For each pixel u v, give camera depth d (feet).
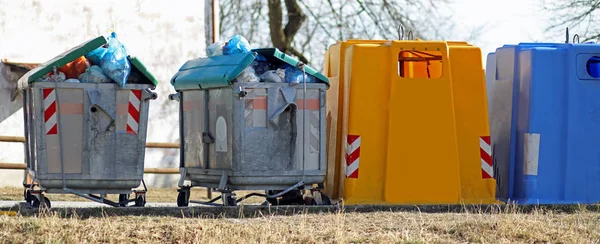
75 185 117.29
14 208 117.50
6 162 188.34
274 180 122.11
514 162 136.05
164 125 204.54
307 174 123.44
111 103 117.70
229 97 120.88
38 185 118.52
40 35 192.03
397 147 128.26
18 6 189.98
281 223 107.55
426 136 129.08
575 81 133.39
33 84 115.75
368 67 128.57
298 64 122.93
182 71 133.59
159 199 167.53
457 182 129.49
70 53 115.55
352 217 113.70
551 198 133.59
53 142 116.26
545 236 103.40
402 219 112.98
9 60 188.65
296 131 122.52
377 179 128.36
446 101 129.59
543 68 133.39
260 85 121.29
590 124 133.90
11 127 189.67
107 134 117.80
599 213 120.57
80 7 195.83
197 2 207.41
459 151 130.82
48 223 100.78
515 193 135.95
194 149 128.88
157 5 203.41
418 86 129.18
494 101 140.67
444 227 106.52
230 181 121.49
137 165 118.93
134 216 108.37
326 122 134.92
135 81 120.37
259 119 121.29
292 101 122.11
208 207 117.19
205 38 208.23
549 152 133.59
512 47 136.77
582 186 133.80
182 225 102.47
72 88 116.57
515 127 136.05
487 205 125.59
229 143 121.29
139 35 201.67
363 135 128.16
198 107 127.85
